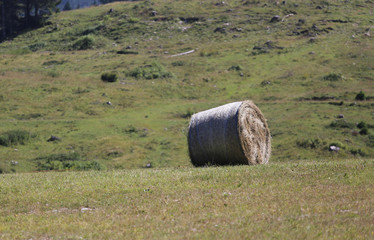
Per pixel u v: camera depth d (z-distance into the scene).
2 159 83.06
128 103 125.38
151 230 20.73
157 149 91.69
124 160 85.75
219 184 31.05
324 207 23.05
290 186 29.02
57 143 94.19
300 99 123.50
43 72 153.50
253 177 33.00
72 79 145.25
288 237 18.56
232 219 21.84
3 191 32.09
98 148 91.56
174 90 139.50
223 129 46.28
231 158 46.50
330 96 122.69
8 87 130.75
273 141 91.19
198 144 47.97
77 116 114.56
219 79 150.38
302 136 91.56
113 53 194.75
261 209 23.45
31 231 21.83
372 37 187.12
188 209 24.41
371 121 98.25
